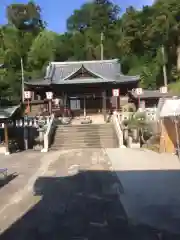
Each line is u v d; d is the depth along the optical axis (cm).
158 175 1239
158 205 878
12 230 734
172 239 650
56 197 1001
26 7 7150
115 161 1563
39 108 3650
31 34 6650
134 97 3884
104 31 6456
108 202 923
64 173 1341
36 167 1523
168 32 4412
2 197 1029
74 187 1106
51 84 3088
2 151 2102
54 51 5972
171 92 4162
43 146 2209
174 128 1777
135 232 695
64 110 3117
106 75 3522
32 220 799
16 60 5675
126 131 2212
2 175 1348
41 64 5834
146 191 1020
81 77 3177
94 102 3378
